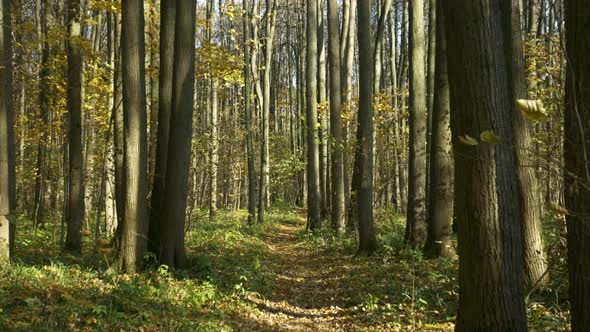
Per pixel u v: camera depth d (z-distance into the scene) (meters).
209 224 20.06
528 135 7.23
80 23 12.22
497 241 4.38
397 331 6.79
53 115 16.52
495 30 4.43
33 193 25.34
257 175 34.56
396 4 30.31
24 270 7.43
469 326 4.50
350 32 21.38
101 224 17.83
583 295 3.76
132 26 8.84
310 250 16.36
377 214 20.12
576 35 3.71
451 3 4.55
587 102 3.60
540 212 7.31
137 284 7.61
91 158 17.50
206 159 22.42
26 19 16.50
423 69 12.36
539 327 6.07
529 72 14.95
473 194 4.44
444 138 10.94
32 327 5.20
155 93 16.50
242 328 7.11
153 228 9.91
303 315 8.55
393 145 21.75
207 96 26.77
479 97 4.39
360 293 9.05
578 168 3.61
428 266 10.23
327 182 27.23
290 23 42.31
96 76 13.72
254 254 14.44
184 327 6.16
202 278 9.41
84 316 6.03
